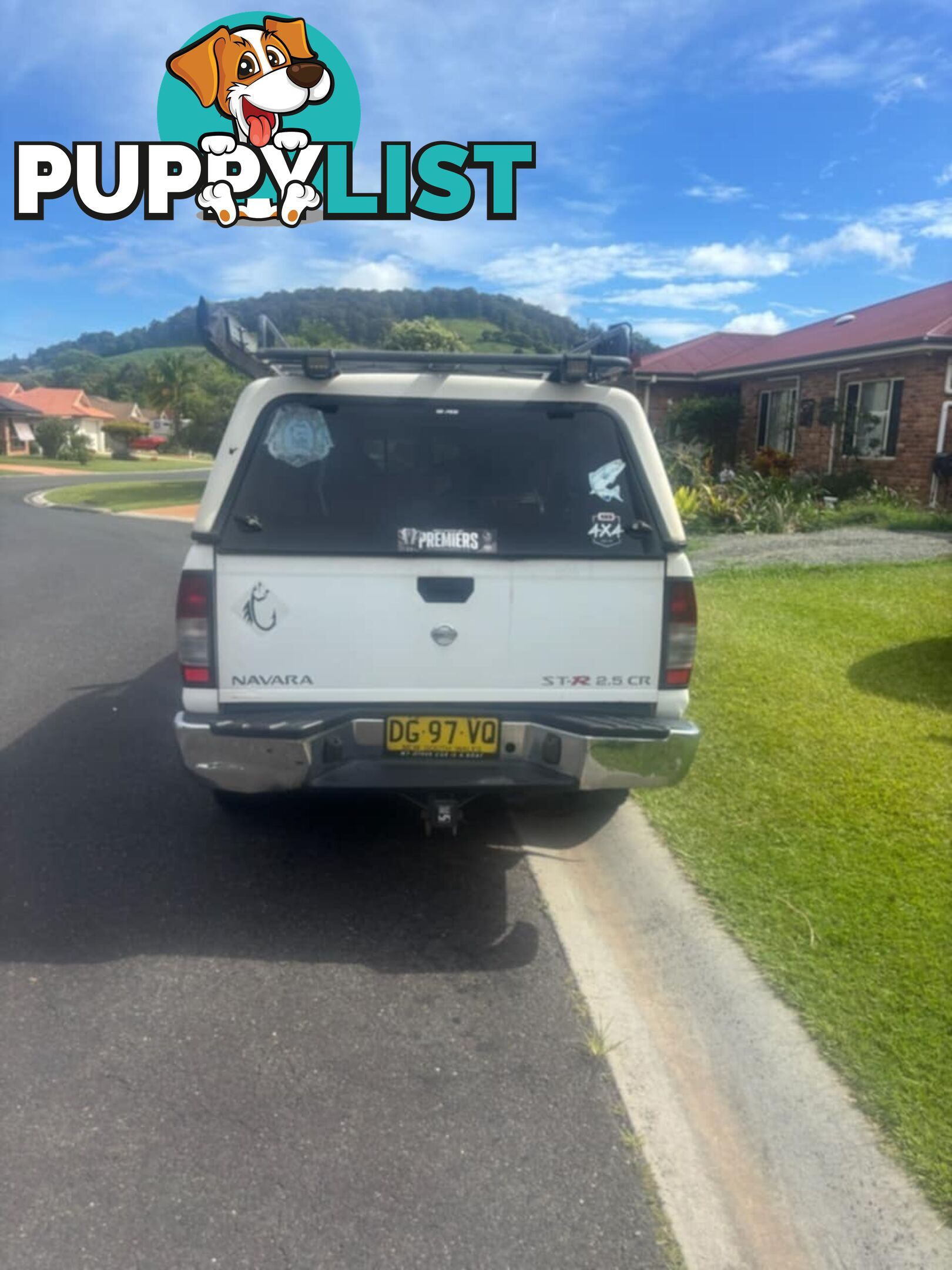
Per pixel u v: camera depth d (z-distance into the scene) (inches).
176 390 3334.2
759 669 263.4
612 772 145.0
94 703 265.7
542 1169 100.7
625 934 144.6
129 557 629.9
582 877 163.0
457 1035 122.2
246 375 184.4
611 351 176.6
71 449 2613.2
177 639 144.1
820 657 275.1
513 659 146.4
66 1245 91.0
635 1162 101.9
